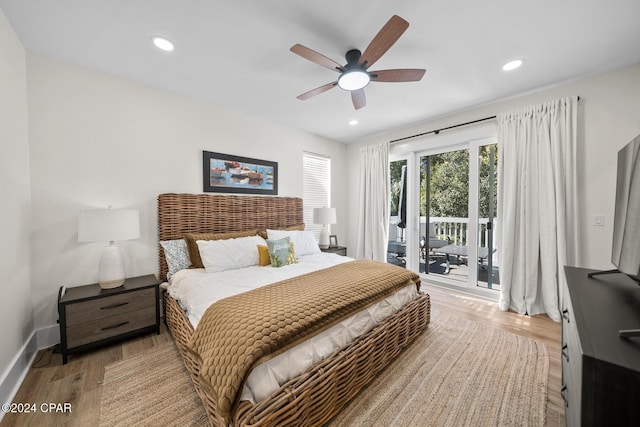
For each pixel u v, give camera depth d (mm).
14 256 1658
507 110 2873
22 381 1630
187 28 1707
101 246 2268
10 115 1641
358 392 1540
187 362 1640
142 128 2490
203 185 2922
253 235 3061
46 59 2010
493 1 1482
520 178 2725
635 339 785
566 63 2148
